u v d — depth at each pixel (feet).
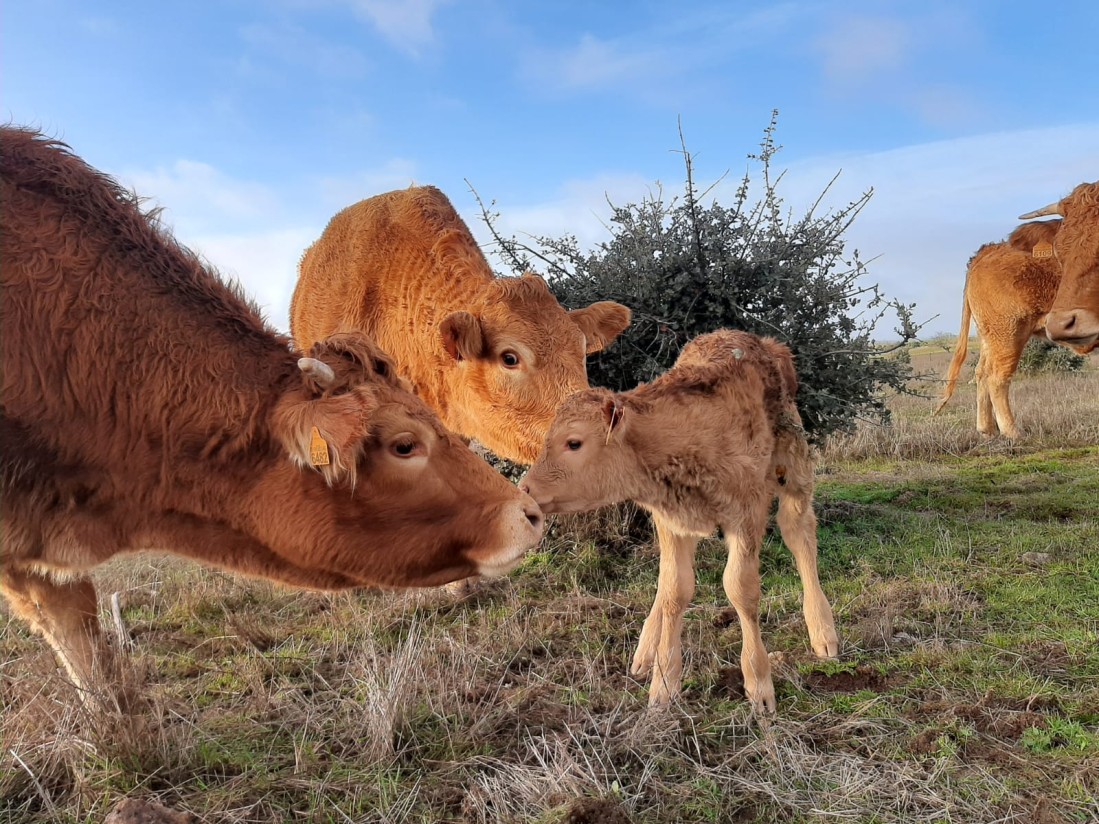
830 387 10.85
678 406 6.00
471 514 4.56
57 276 4.44
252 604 8.36
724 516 5.97
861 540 10.06
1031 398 21.80
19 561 4.56
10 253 4.41
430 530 4.56
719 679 6.30
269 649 7.14
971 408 22.84
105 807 4.49
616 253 11.01
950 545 9.46
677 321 10.46
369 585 4.73
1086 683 5.89
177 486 4.54
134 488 4.54
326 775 4.87
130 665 5.52
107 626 7.52
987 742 5.17
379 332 9.01
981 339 18.40
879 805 4.55
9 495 4.36
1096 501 11.50
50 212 4.58
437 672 6.16
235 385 4.55
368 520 4.52
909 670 6.32
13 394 4.32
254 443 4.52
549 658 6.78
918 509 11.98
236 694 6.05
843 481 14.35
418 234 8.89
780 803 4.59
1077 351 11.46
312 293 9.66
